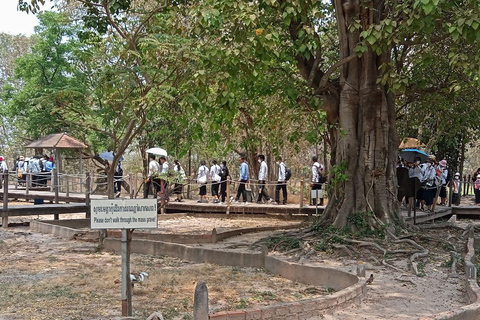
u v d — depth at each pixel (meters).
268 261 10.98
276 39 11.47
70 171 37.69
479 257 11.92
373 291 9.00
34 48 27.19
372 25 11.67
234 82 12.09
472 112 17.19
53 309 7.79
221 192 22.45
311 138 14.11
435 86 15.32
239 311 6.34
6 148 45.59
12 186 30.42
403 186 16.39
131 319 6.50
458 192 23.72
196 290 5.62
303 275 9.85
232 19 11.34
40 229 16.97
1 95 30.45
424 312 7.69
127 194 25.48
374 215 13.55
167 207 21.91
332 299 7.41
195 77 10.95
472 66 11.30
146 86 11.20
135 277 6.96
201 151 27.53
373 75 13.81
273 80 13.98
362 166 13.84
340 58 13.95
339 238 12.88
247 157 27.31
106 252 13.32
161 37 11.30
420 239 13.24
